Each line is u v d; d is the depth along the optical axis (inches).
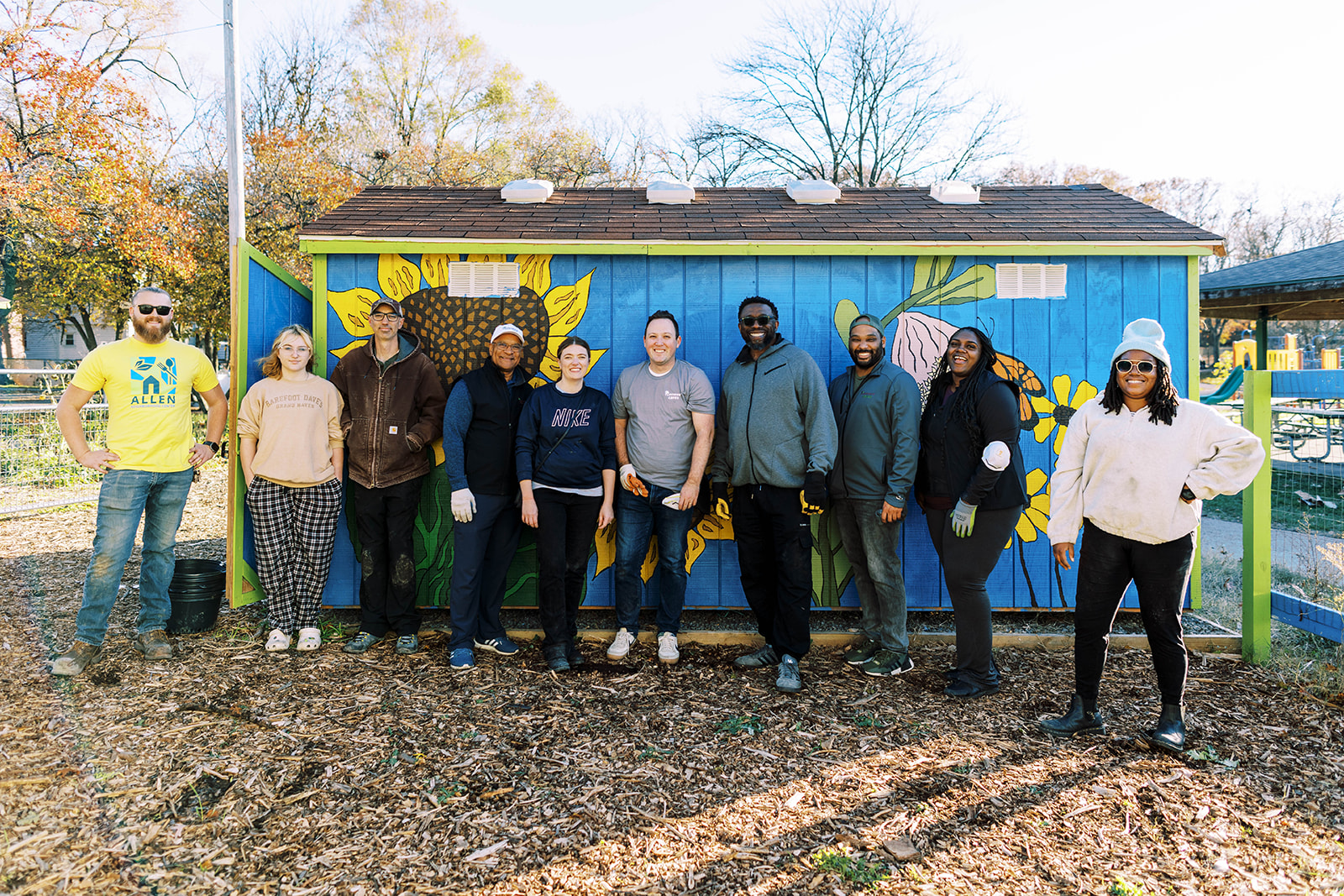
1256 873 86.2
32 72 584.1
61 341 1192.8
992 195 215.3
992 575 175.6
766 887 83.0
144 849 87.7
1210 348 1541.6
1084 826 95.3
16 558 223.0
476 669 146.6
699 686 139.9
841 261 176.4
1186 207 1481.3
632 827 94.2
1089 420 118.0
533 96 1031.6
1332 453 431.8
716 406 160.9
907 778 106.8
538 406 150.7
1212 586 208.4
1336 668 141.9
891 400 141.4
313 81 871.7
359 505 156.7
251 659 148.5
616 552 157.6
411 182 873.5
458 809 98.0
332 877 84.0
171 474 149.0
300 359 152.3
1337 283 384.8
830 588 178.2
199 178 698.8
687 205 206.5
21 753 108.3
